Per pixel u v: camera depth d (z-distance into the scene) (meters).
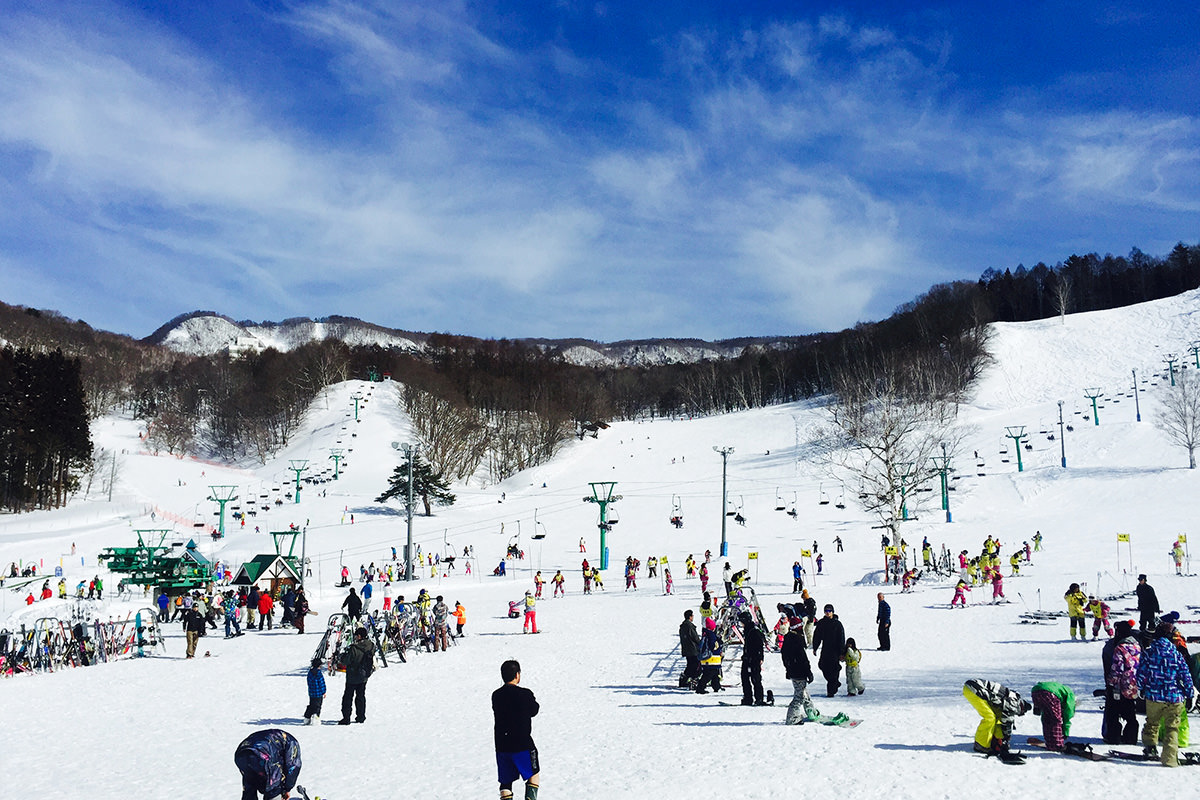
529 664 26.30
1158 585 36.53
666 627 33.69
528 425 166.50
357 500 114.31
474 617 40.19
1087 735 13.45
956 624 30.23
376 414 173.12
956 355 157.62
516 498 115.31
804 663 15.59
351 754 15.36
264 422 167.25
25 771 15.00
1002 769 11.38
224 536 92.31
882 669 22.34
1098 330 179.00
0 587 56.81
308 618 41.44
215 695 22.70
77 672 27.47
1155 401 125.69
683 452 140.12
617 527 88.19
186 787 13.38
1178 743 11.43
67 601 43.91
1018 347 175.25
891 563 47.38
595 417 192.38
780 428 148.00
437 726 17.97
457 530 90.38
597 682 22.81
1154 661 11.50
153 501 117.38
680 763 13.01
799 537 74.69
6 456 107.31
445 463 138.12
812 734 14.55
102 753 16.34
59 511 104.25
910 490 65.81
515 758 10.45
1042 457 99.12
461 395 183.00
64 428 113.25
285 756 9.70
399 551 78.88
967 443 112.56
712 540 77.44
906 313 199.25
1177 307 181.62
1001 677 19.56
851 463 99.94
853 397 95.06
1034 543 55.38
